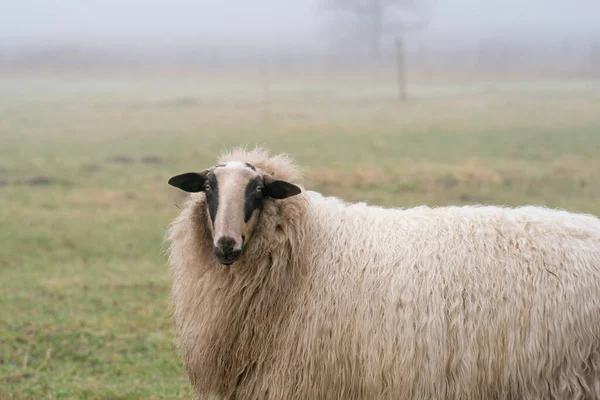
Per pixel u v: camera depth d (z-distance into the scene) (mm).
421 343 5336
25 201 18141
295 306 5621
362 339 5430
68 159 24484
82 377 8180
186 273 5922
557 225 5766
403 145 27109
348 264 5676
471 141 27875
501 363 5316
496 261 5535
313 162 23031
